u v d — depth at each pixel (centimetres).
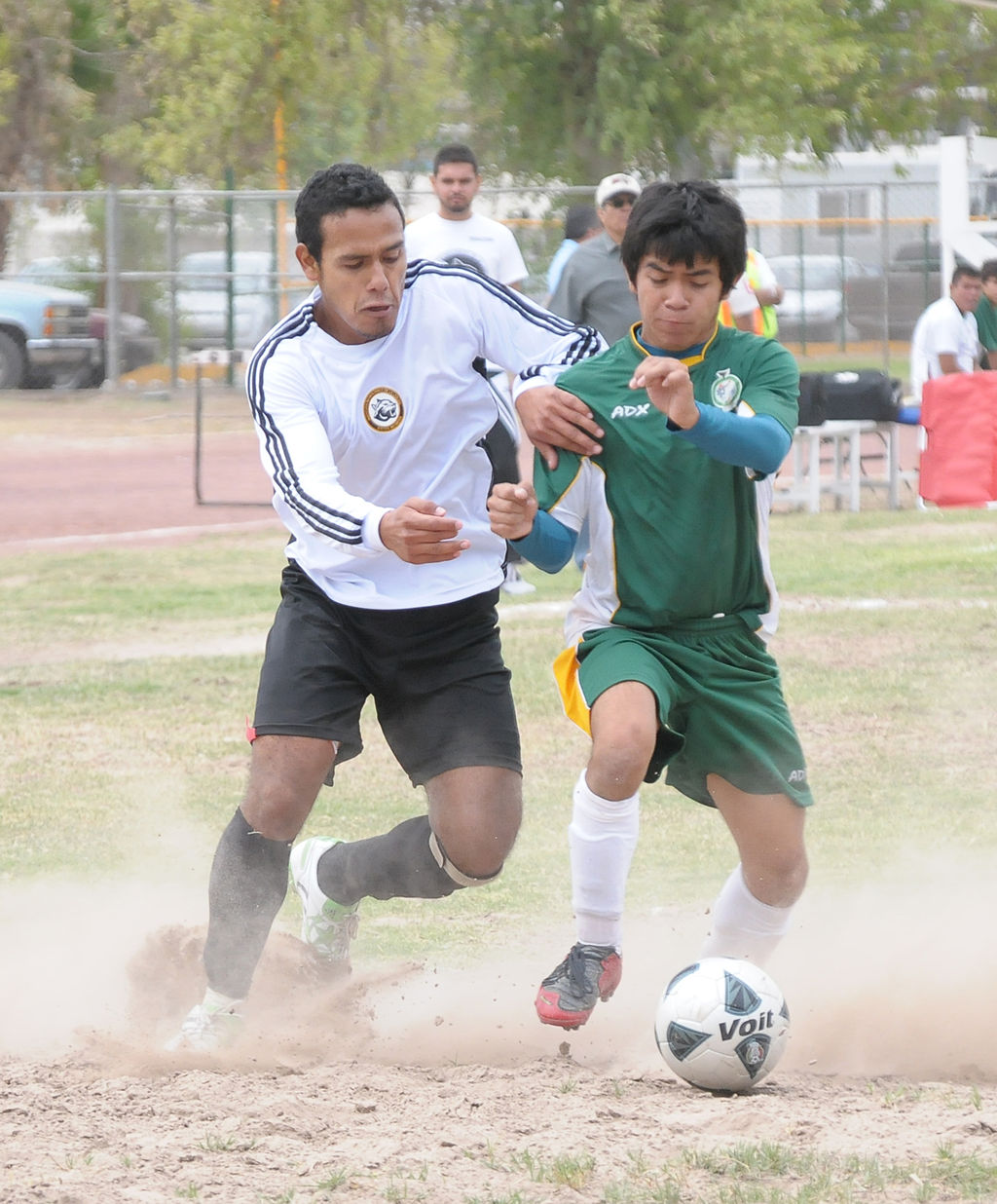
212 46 10306
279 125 10644
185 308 8206
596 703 1335
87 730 2616
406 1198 955
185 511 5091
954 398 4794
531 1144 1061
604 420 1355
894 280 9025
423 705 1428
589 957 1337
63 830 2131
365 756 2505
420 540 1237
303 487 1303
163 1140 1075
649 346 1368
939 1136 1068
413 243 3375
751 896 1423
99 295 8375
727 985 1234
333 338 1372
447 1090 1213
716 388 1362
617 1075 1302
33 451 6531
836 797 2234
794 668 2923
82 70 11462
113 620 3459
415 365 1382
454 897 1906
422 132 10862
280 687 1395
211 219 8156
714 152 11862
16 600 3675
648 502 1354
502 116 10544
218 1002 1402
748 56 9612
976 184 6531
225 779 2358
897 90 10956
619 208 3294
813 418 4762
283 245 8175
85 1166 1022
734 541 1360
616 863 1323
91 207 8362
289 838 1402
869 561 3944
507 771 1422
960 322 4778
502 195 7688
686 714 1382
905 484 5362
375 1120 1130
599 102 10006
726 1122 1107
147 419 7362
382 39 10394
